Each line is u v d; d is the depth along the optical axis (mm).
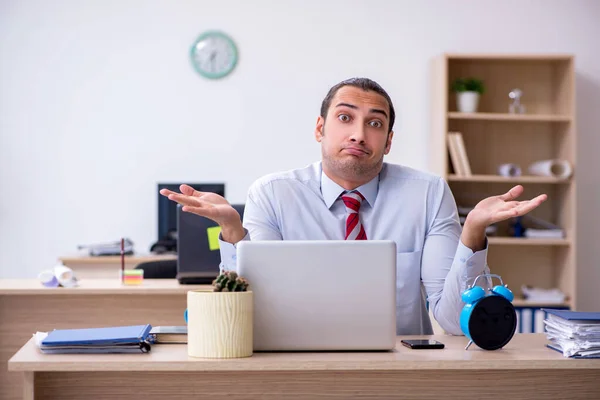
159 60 5816
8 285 3588
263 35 5832
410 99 5852
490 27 5883
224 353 1754
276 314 1848
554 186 5793
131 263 5141
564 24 5898
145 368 1698
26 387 1732
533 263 5797
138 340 1805
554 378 1944
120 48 5812
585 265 5914
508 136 5801
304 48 5852
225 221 2051
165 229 5586
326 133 2324
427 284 2396
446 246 2398
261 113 5844
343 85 2305
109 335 1832
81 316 3529
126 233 5812
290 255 1851
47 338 1812
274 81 5844
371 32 5855
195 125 5832
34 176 5785
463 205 5785
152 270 4016
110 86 5809
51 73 5797
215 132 5832
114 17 5812
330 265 1858
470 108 5598
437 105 5691
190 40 5832
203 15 5828
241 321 1769
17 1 5770
